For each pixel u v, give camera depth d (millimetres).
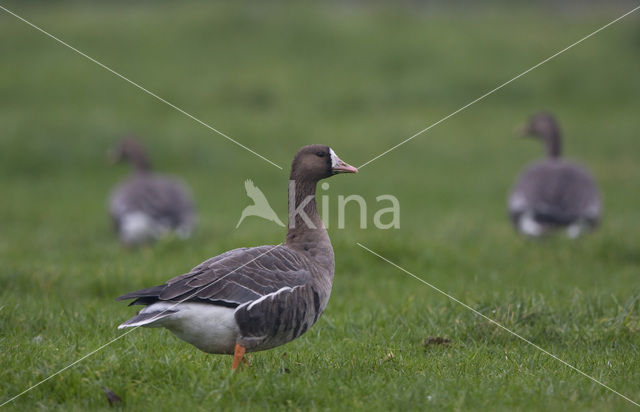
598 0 45344
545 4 45562
